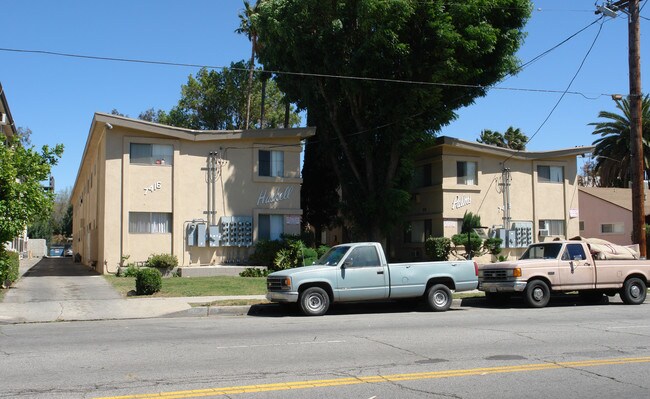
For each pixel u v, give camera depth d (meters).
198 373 7.83
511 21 27.25
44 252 63.88
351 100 28.03
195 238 26.81
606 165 45.44
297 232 28.78
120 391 6.88
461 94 28.19
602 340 10.54
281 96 47.31
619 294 18.61
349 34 26.69
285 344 10.14
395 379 7.48
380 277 15.34
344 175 30.91
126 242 25.72
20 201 17.73
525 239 32.38
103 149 26.67
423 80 26.69
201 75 46.88
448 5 25.72
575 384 7.28
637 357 8.95
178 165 26.80
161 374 7.78
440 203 31.34
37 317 14.59
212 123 47.25
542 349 9.62
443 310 15.88
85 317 14.73
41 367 8.25
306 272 14.84
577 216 34.00
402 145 28.20
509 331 11.65
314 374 7.77
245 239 27.56
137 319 14.77
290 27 26.47
